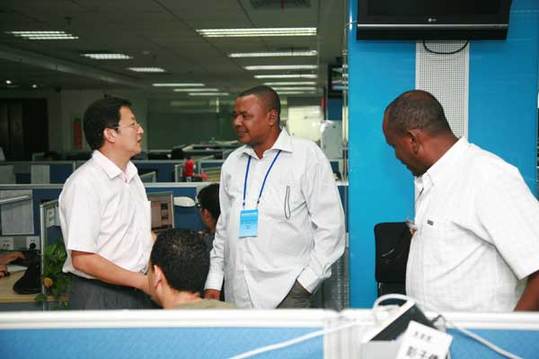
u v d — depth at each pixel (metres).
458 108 2.22
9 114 13.63
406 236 2.06
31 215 3.40
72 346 0.94
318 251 2.01
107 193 1.75
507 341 0.92
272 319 0.93
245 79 13.05
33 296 2.59
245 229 2.00
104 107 1.77
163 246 1.32
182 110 17.94
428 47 2.20
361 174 2.26
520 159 2.22
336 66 9.05
